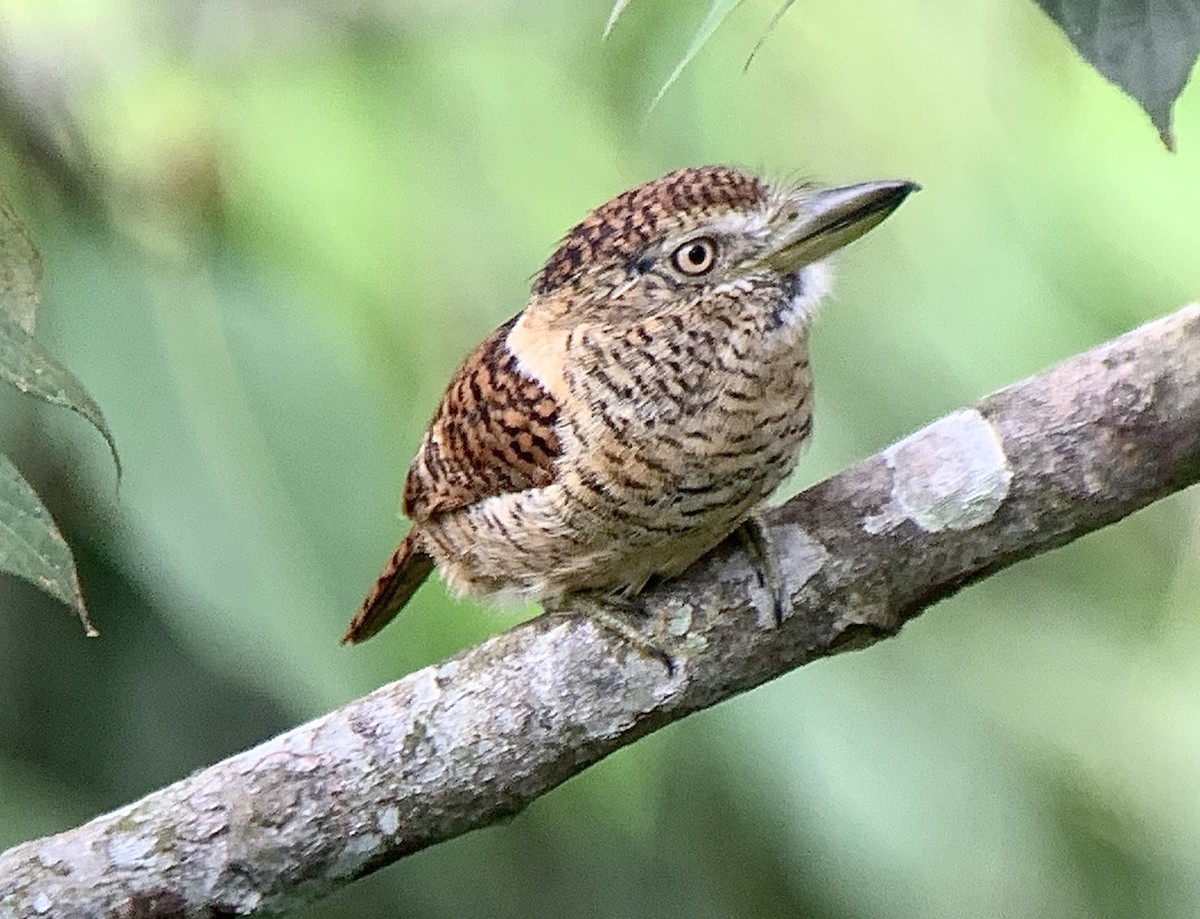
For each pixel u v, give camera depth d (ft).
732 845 17.29
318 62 17.15
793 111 17.20
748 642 16.74
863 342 17.13
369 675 17.01
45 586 16.37
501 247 17.13
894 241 17.16
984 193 17.19
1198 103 17.17
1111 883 17.30
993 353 17.13
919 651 17.19
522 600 16.90
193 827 16.69
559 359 16.81
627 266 16.81
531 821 17.26
